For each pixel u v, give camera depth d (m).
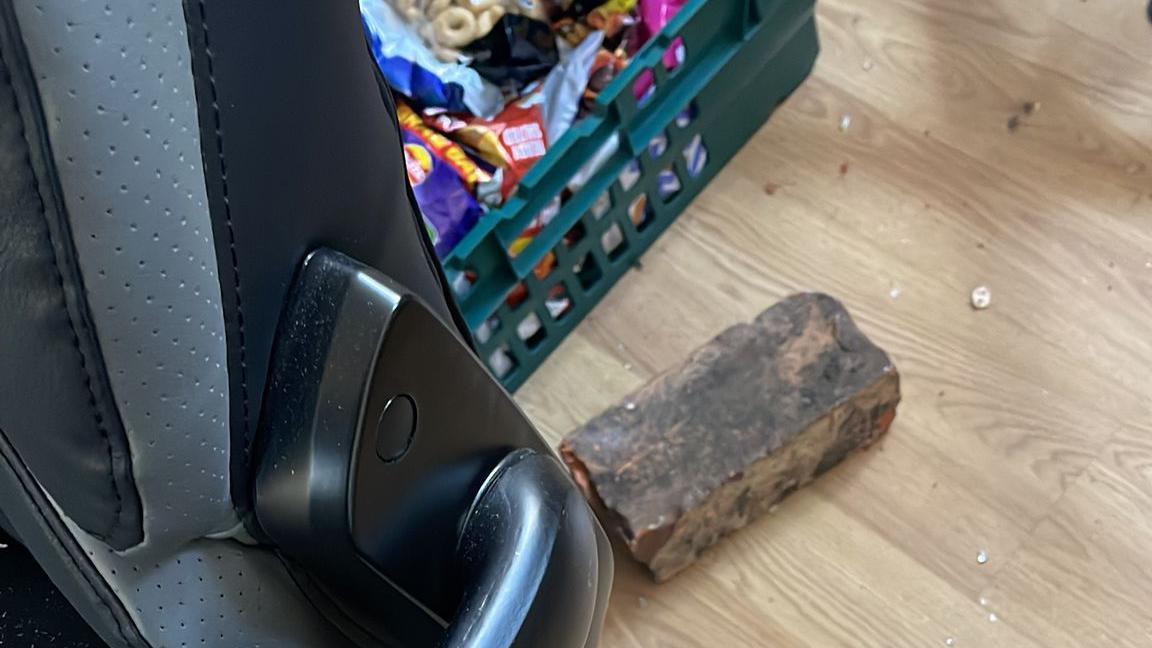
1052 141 1.18
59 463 0.34
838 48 1.26
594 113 1.01
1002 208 1.14
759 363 0.99
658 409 0.97
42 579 0.52
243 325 0.34
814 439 0.97
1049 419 1.03
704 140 1.15
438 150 0.99
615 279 1.13
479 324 0.97
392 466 0.39
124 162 0.28
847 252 1.14
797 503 1.01
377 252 0.41
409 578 0.42
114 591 0.38
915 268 1.12
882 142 1.20
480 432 0.44
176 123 0.29
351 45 0.35
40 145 0.27
